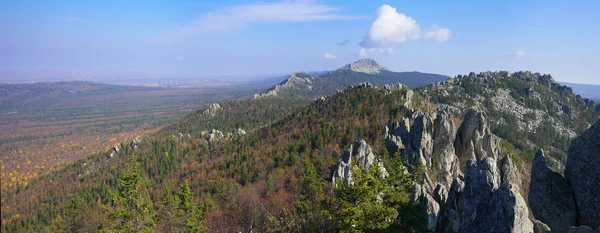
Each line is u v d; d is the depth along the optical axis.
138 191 51.44
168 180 174.00
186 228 60.91
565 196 27.17
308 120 192.62
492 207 26.27
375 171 37.62
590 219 25.11
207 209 87.81
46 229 149.38
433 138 80.62
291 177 109.69
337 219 36.19
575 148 27.66
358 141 80.88
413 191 50.56
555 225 26.72
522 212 24.11
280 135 185.75
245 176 135.25
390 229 32.34
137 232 47.41
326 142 142.62
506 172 56.38
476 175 33.69
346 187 35.62
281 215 60.56
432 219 42.28
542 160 29.48
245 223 68.12
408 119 98.06
